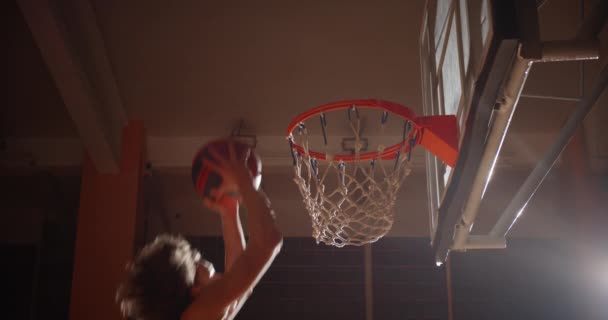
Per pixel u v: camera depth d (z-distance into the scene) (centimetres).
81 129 529
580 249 609
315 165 348
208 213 703
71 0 474
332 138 610
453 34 287
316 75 549
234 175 111
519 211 327
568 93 554
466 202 294
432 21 359
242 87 563
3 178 647
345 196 319
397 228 696
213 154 123
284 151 613
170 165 620
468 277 674
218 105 583
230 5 484
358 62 535
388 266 681
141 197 588
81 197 574
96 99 520
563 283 651
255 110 589
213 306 105
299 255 686
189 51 525
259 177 130
